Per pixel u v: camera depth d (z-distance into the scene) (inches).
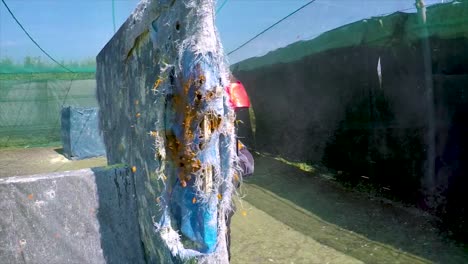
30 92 568.1
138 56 114.4
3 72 507.8
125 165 125.7
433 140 189.9
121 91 140.3
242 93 100.3
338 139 270.8
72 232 110.7
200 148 76.5
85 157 435.8
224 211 81.0
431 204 193.3
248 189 258.2
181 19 79.3
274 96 351.6
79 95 597.0
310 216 201.9
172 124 87.7
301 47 287.3
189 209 81.4
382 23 204.5
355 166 255.9
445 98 181.6
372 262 146.3
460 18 162.1
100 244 113.3
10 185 105.8
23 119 567.5
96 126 442.9
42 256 106.6
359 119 247.1
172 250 87.0
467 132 171.6
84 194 113.4
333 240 169.6
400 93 209.0
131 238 118.2
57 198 110.2
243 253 160.2
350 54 243.9
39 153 490.9
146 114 107.6
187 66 77.5
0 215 104.3
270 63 339.3
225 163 80.4
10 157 461.7
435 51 181.6
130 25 116.1
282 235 179.2
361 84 239.8
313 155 301.7
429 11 175.5
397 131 215.3
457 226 172.4
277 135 354.0
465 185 173.9
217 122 76.2
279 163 325.7
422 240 162.6
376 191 231.9
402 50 200.5
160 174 93.7
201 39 74.7
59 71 535.8
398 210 200.2
